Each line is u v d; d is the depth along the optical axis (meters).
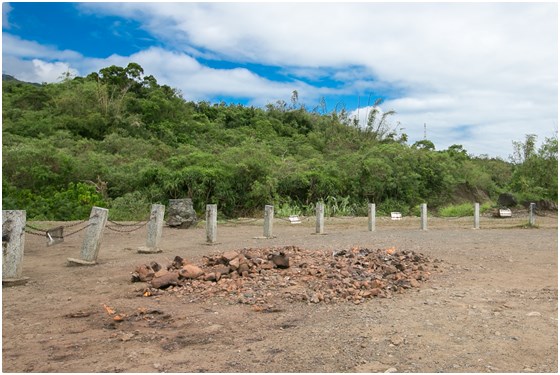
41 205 18.44
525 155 29.48
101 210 9.09
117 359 4.19
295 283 6.92
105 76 40.25
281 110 47.31
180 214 16.59
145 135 32.00
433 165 30.30
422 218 16.03
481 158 43.66
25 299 6.36
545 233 14.58
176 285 6.84
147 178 21.62
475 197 32.12
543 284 7.07
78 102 32.94
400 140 41.00
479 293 6.50
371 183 26.55
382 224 18.84
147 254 10.26
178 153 27.06
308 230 16.09
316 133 39.91
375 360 4.12
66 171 20.95
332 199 24.50
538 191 26.81
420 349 4.38
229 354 4.30
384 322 5.19
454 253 10.02
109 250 11.00
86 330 5.04
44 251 10.96
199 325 5.18
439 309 5.70
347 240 12.55
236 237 13.83
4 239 7.28
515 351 4.34
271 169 24.12
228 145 33.22
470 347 4.43
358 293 6.37
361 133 41.59
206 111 43.38
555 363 4.07
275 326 5.13
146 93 40.28
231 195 22.06
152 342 4.64
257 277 7.22
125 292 6.67
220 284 6.86
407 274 7.51
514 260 9.19
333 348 4.41
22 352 4.38
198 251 10.61
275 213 22.05
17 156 20.34
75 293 6.67
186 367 4.00
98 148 27.11
